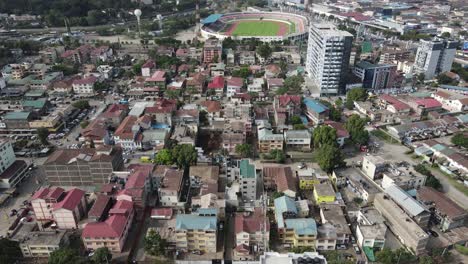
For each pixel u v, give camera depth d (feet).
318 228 524.93
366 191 610.65
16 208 605.31
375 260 490.49
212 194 578.66
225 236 540.11
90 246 504.02
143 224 565.12
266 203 596.70
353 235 542.98
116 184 613.93
